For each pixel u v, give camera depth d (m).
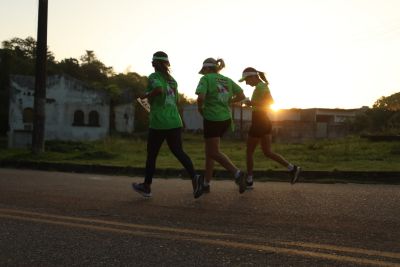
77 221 5.02
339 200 6.06
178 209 5.68
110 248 3.95
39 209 5.74
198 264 3.51
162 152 18.56
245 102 7.21
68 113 38.03
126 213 5.47
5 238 4.30
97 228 4.68
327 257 3.63
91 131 38.75
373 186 7.86
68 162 13.20
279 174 9.47
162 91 6.45
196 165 12.17
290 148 19.02
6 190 7.44
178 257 3.68
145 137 41.28
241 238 4.24
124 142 26.53
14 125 35.09
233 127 6.88
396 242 4.07
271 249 3.87
